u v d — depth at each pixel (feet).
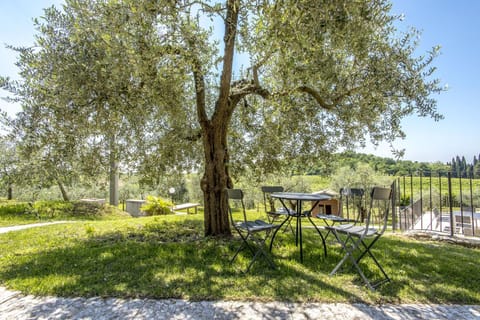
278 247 12.74
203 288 8.14
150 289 8.07
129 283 8.53
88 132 12.87
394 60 11.94
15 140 11.87
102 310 6.91
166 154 16.60
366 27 9.41
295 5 7.52
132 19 9.27
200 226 18.97
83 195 48.03
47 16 11.64
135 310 6.91
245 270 9.69
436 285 8.57
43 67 11.34
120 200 58.23
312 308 7.02
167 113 13.57
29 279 8.93
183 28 10.18
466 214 21.08
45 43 11.42
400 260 11.05
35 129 11.72
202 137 15.79
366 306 7.16
